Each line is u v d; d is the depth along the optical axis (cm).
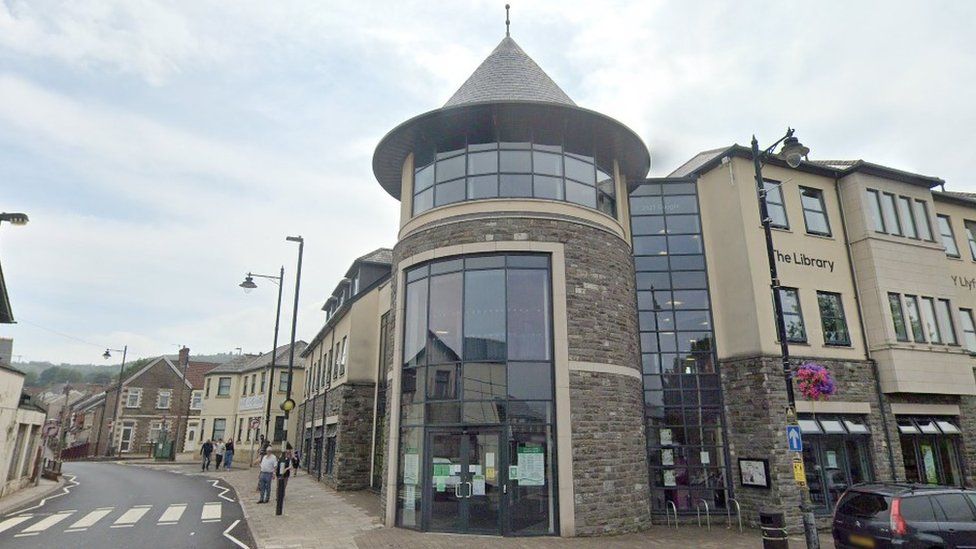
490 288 1385
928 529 948
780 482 1450
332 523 1402
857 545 988
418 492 1328
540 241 1398
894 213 1853
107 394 5372
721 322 1677
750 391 1559
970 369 1783
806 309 1650
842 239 1794
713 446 1594
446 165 1524
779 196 1738
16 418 1988
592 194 1525
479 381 1330
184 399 5512
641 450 1433
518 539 1209
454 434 1321
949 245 2070
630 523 1325
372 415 2309
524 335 1351
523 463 1277
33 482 2338
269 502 1781
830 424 1565
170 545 1166
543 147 1499
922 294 1792
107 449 5172
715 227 1744
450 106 1460
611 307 1441
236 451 4009
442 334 1399
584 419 1310
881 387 1661
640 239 1783
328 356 2819
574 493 1259
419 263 1483
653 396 1645
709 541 1260
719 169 1748
